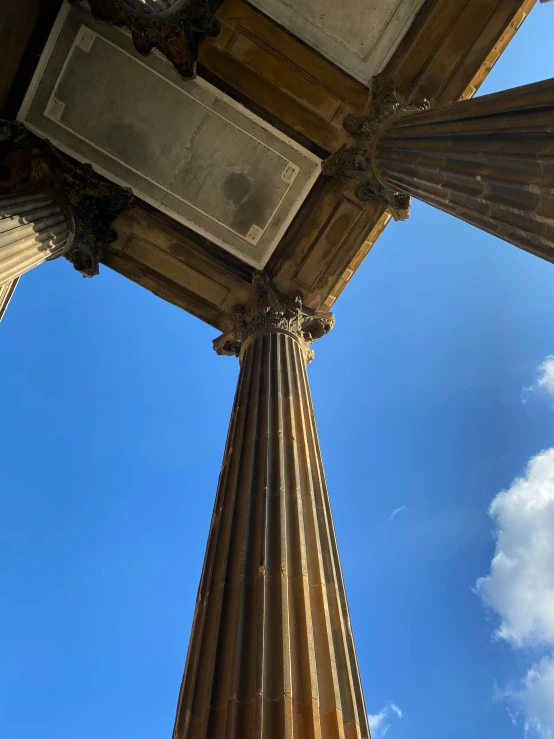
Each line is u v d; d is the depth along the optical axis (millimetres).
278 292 21078
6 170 18891
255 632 8219
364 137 17469
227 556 9766
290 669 7672
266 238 21156
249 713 7176
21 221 15797
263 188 20422
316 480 12109
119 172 19828
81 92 18422
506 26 17078
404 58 17562
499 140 9789
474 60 17547
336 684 7738
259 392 14914
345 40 17438
